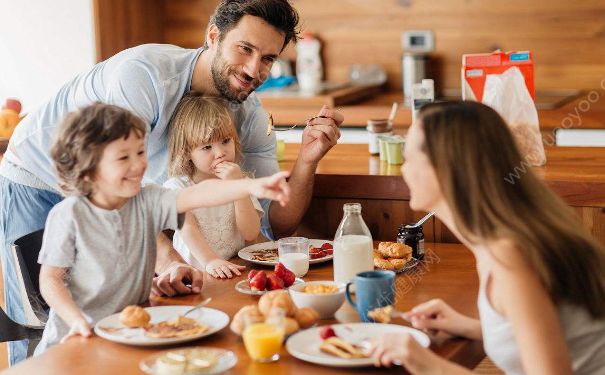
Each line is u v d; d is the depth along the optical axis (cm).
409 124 416
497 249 139
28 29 433
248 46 230
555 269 140
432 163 145
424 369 141
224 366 150
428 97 292
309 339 162
